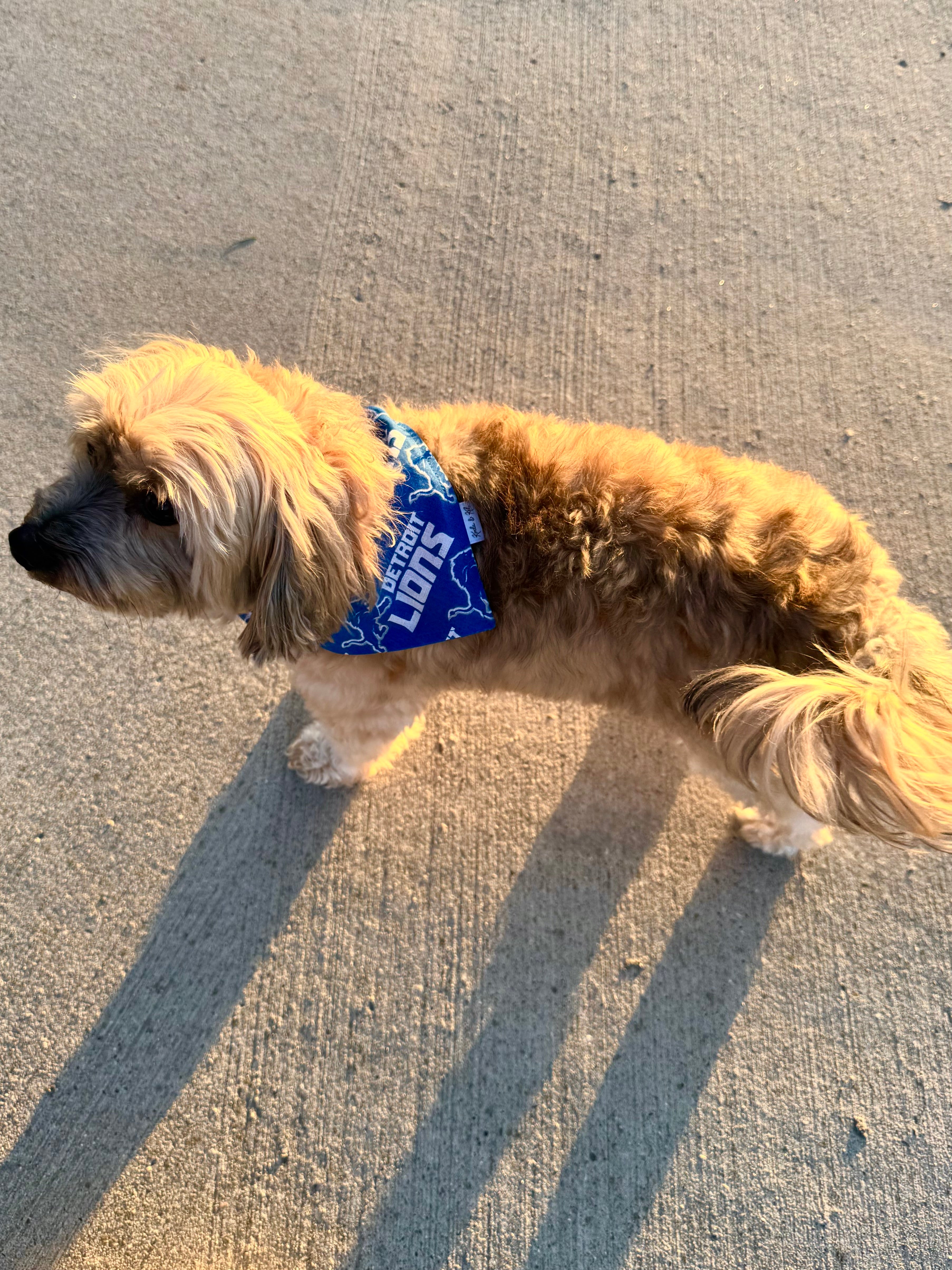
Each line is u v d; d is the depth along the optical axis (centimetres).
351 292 115
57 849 93
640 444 83
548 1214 85
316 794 96
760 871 95
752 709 72
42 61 124
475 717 100
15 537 75
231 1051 88
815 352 114
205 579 75
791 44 131
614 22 131
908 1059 90
